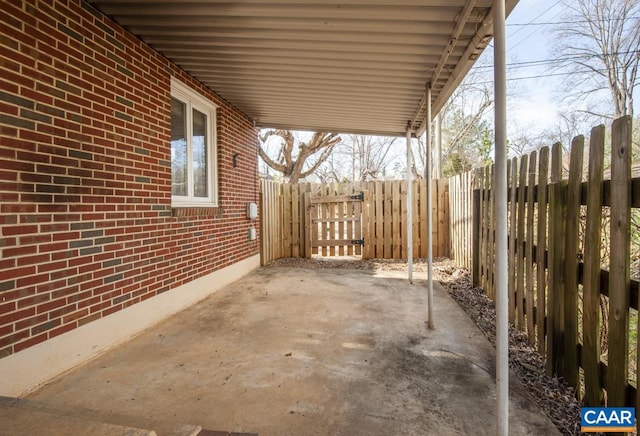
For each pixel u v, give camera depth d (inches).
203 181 174.9
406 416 69.4
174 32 113.0
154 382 82.6
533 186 106.3
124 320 109.5
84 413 55.5
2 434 45.9
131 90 114.3
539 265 99.3
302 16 98.7
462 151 682.2
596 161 71.8
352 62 128.0
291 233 282.8
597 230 71.7
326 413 70.2
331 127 236.2
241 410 71.2
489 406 73.1
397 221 271.6
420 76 136.8
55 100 86.5
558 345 86.1
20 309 77.1
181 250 142.7
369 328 119.7
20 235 77.4
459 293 169.2
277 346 104.2
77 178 93.0
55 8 86.6
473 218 178.2
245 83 158.6
